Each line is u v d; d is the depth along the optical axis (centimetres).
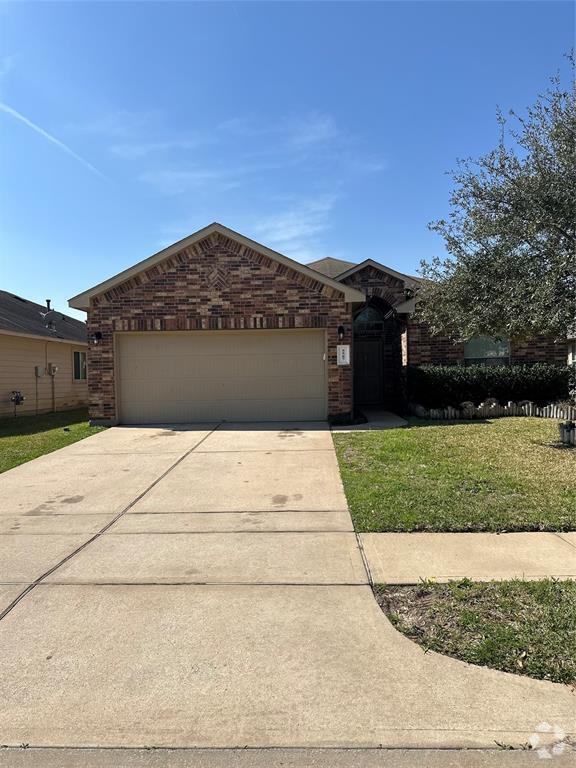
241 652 313
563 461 750
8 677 294
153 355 1256
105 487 704
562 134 727
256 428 1152
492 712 259
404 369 1482
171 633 336
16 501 648
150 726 255
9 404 1603
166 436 1077
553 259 731
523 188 759
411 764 230
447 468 714
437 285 905
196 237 1208
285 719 258
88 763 235
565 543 465
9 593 395
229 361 1252
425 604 364
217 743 245
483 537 484
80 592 395
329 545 477
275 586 398
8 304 2003
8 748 244
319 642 322
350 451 870
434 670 292
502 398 1325
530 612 344
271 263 1215
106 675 295
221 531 523
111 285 1220
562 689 274
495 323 818
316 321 1219
